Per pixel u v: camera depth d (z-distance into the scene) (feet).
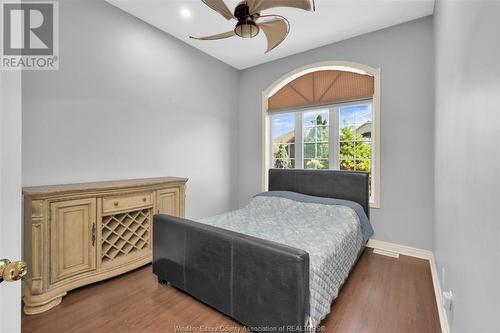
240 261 5.39
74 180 8.00
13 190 2.06
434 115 8.79
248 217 9.04
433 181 9.27
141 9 9.14
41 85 7.27
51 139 7.48
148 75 10.14
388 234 10.30
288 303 4.67
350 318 5.89
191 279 6.40
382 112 10.36
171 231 6.89
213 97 13.29
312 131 12.75
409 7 8.86
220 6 6.34
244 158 14.83
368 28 10.27
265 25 6.98
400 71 9.95
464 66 3.93
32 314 5.98
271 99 13.80
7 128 2.01
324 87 11.97
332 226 7.88
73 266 6.78
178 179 9.73
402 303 6.51
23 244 6.60
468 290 3.50
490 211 2.62
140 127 9.89
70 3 7.82
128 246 8.33
